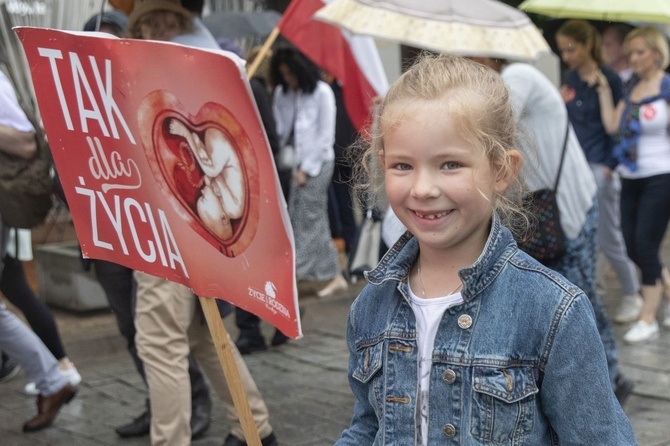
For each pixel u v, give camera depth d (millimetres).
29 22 6648
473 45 4168
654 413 4652
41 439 4555
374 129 1804
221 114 1962
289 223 1939
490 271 1686
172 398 3684
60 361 5164
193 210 2113
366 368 1791
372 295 1825
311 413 4828
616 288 7555
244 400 2125
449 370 1670
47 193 4277
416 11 4309
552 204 3844
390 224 3791
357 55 5281
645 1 6180
